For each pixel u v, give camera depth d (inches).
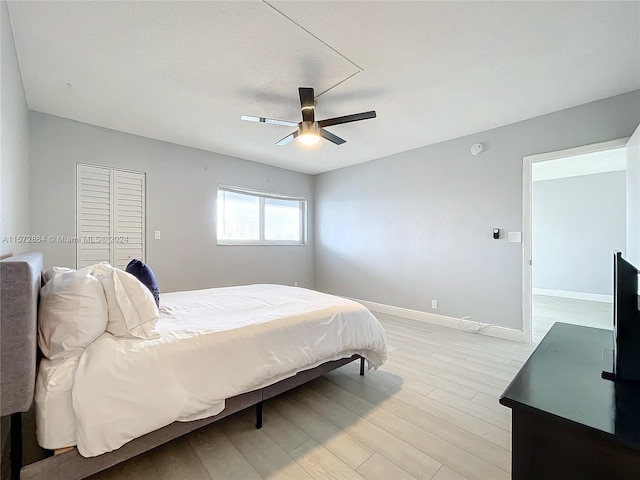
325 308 85.5
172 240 155.6
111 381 47.3
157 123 129.3
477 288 142.8
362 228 195.5
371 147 164.1
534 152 124.9
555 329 59.8
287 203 215.5
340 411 76.4
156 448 62.2
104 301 55.2
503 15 67.7
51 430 43.7
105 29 71.7
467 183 145.6
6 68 64.7
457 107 114.7
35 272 46.9
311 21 69.3
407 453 61.0
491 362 107.0
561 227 245.3
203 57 83.0
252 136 145.3
